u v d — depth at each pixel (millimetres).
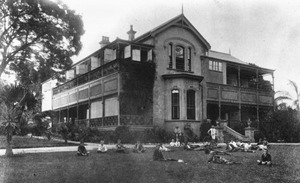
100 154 15781
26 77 28484
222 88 31984
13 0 25906
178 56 30469
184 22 30484
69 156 14609
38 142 23922
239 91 33312
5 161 12453
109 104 28812
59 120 43469
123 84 25906
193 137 26641
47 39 30406
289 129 29984
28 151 17078
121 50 29094
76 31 29781
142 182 8086
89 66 35812
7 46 29188
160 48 28844
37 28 28391
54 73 33000
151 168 10500
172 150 18641
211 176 9023
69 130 24047
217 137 25812
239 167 11156
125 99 26656
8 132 14672
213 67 32344
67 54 30797
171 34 29766
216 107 34062
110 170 9930
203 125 27844
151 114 27297
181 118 27172
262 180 8477
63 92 40625
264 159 11953
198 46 31656
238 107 34312
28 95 15367
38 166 10961
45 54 31984
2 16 27375
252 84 37625
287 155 16062
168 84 28188
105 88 28250
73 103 36438
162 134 25703
